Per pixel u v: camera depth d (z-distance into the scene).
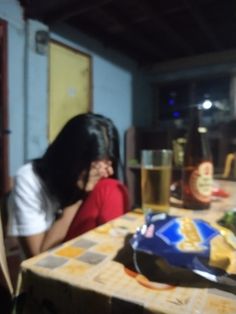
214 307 0.31
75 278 0.37
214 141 3.77
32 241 0.77
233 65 4.00
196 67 4.29
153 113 4.69
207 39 3.75
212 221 0.64
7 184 2.38
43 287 0.38
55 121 2.95
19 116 2.51
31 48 2.55
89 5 2.48
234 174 1.73
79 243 0.49
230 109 4.07
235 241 0.43
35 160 0.90
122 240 0.51
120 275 0.38
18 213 0.79
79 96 3.31
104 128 0.83
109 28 3.37
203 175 0.76
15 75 2.45
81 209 0.75
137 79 4.48
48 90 2.82
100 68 3.67
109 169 0.85
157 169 0.73
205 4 2.81
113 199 0.74
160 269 0.40
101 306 0.34
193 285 0.36
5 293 0.43
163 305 0.31
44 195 0.80
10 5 2.35
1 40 2.30
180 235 0.43
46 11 2.57
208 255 0.38
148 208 0.73
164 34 3.58
